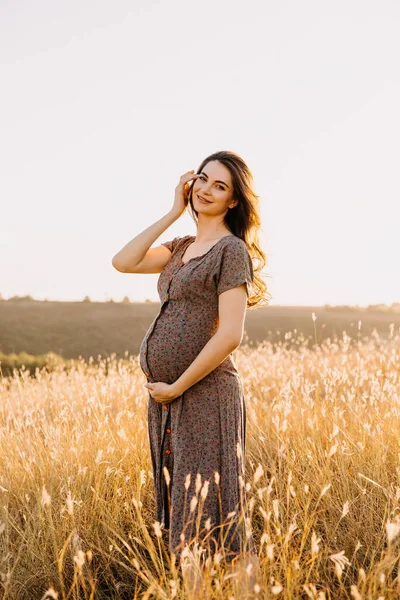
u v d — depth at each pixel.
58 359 13.19
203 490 2.44
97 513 3.46
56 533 3.21
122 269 3.22
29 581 3.01
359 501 3.38
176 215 3.21
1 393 6.62
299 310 35.78
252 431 4.45
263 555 2.72
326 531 3.16
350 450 3.75
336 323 27.89
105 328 30.06
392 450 3.80
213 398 2.85
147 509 3.71
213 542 2.76
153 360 2.94
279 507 3.36
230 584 2.48
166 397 2.84
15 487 3.69
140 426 4.61
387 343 8.69
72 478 3.67
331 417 4.30
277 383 6.41
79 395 5.93
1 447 4.23
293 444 4.07
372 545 3.05
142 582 2.97
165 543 3.35
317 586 2.79
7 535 3.12
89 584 3.00
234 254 2.79
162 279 3.11
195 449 2.84
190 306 2.89
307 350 9.01
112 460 3.95
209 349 2.72
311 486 3.48
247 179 3.08
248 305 3.35
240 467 2.88
